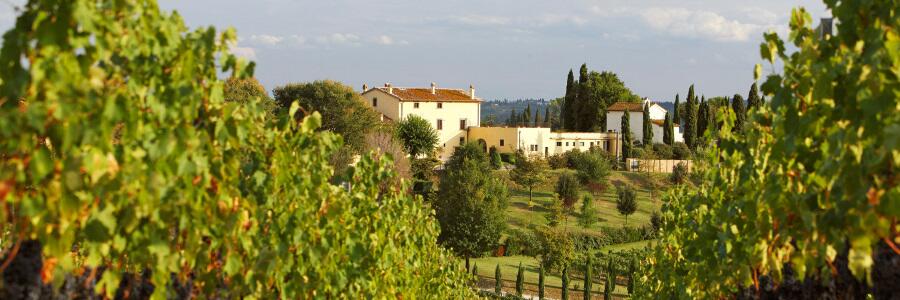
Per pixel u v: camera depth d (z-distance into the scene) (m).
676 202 8.51
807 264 3.50
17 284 2.63
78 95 2.46
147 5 2.92
